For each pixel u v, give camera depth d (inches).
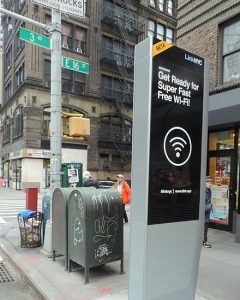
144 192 136.6
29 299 186.4
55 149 270.2
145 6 1252.5
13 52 1222.3
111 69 1190.3
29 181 1000.9
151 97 136.6
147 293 137.1
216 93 337.1
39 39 281.4
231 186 345.7
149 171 136.5
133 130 143.6
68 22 1079.0
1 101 1558.8
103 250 205.9
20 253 266.2
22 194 932.0
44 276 210.2
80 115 286.5
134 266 140.9
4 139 1384.1
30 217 283.4
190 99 152.1
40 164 1020.5
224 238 315.3
